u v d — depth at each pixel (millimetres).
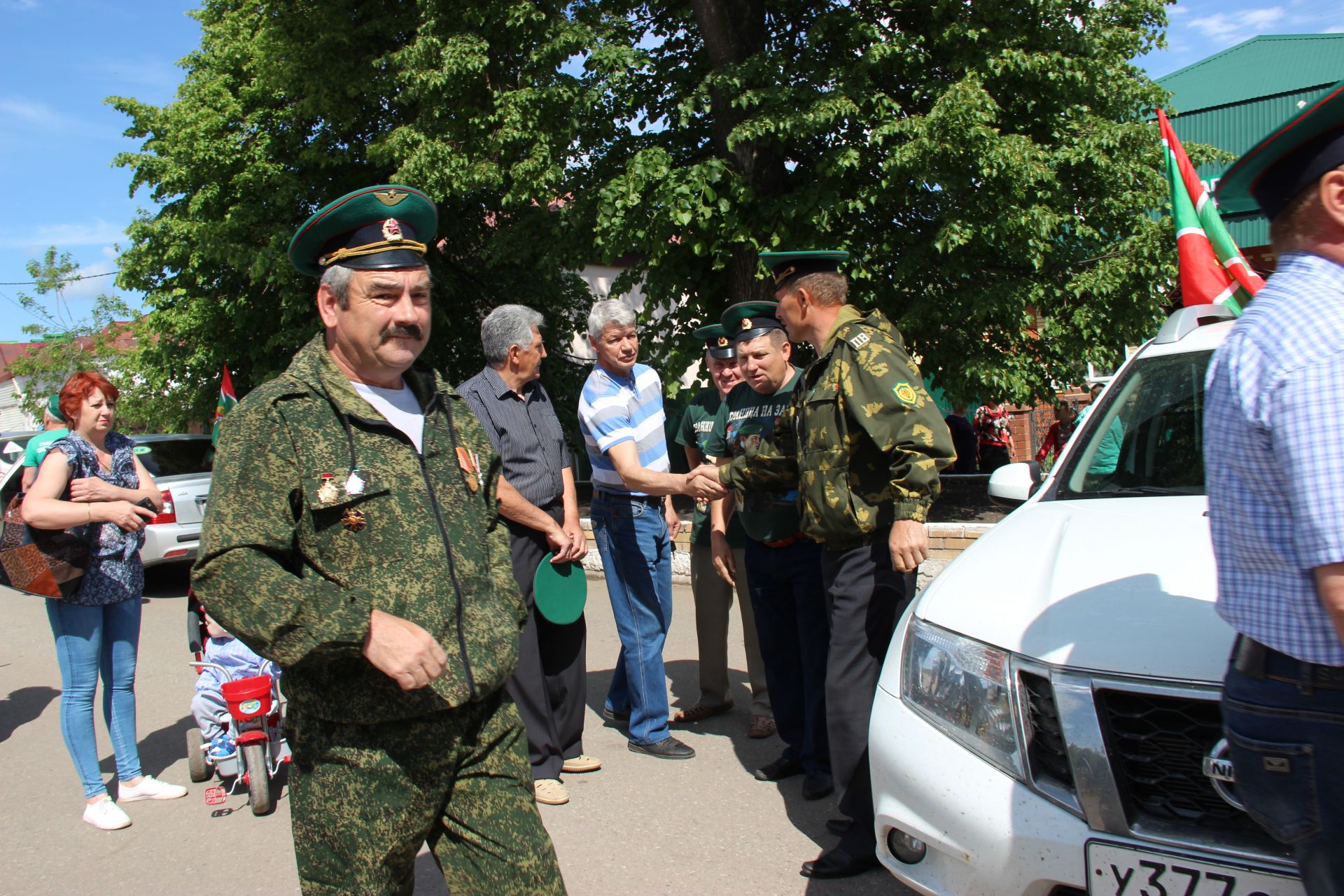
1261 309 1562
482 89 11641
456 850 2059
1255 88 16391
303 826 1964
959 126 8492
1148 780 2045
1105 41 10078
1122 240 10375
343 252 2023
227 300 16203
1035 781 2182
